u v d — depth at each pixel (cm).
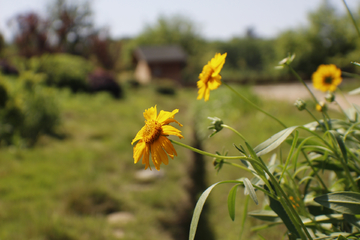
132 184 384
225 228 278
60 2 2436
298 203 96
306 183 107
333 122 103
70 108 848
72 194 318
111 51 2727
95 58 2627
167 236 275
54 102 591
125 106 1012
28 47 1775
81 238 245
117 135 599
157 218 299
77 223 269
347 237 78
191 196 356
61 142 537
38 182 351
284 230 236
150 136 84
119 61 2925
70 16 2484
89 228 263
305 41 2655
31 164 411
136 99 1272
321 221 90
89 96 1130
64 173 385
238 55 4441
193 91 2205
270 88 2178
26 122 520
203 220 301
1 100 503
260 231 247
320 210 102
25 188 334
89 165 420
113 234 263
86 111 841
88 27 2617
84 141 552
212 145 534
